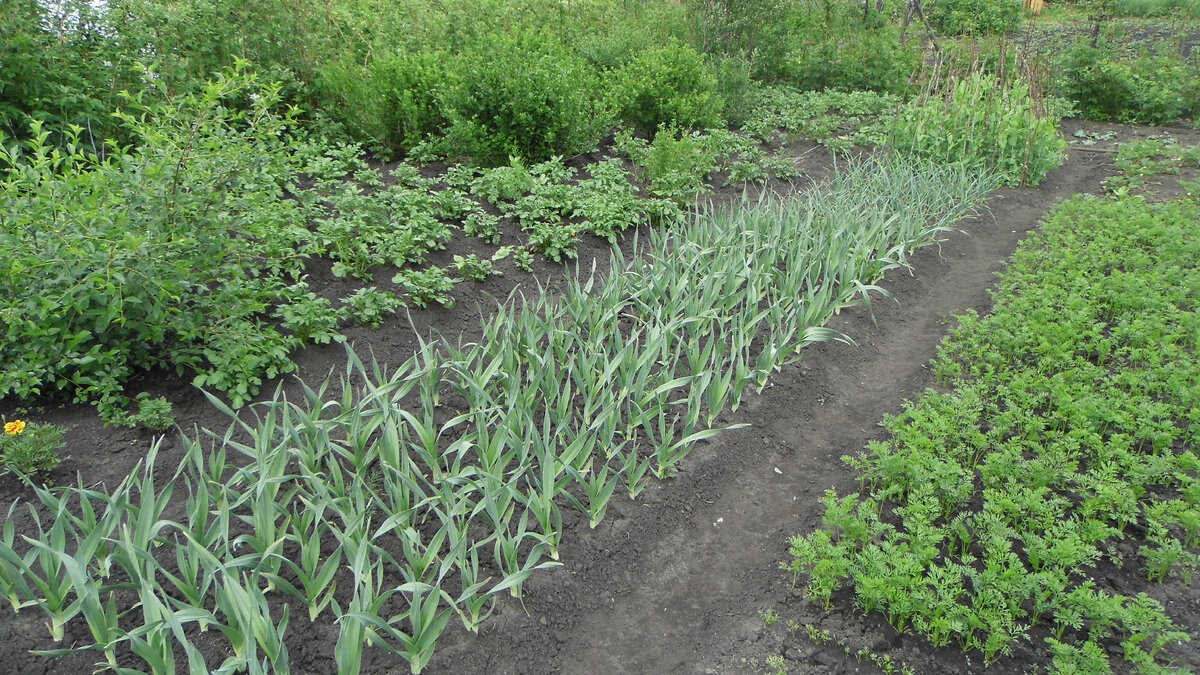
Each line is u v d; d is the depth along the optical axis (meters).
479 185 8.15
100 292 4.46
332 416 4.77
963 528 4.05
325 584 3.46
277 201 6.56
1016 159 10.44
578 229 7.55
